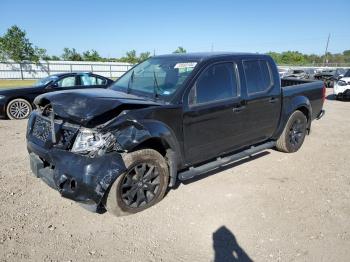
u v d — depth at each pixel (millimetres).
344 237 3414
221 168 5316
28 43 37875
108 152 3414
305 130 6398
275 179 4926
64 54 55844
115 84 5070
